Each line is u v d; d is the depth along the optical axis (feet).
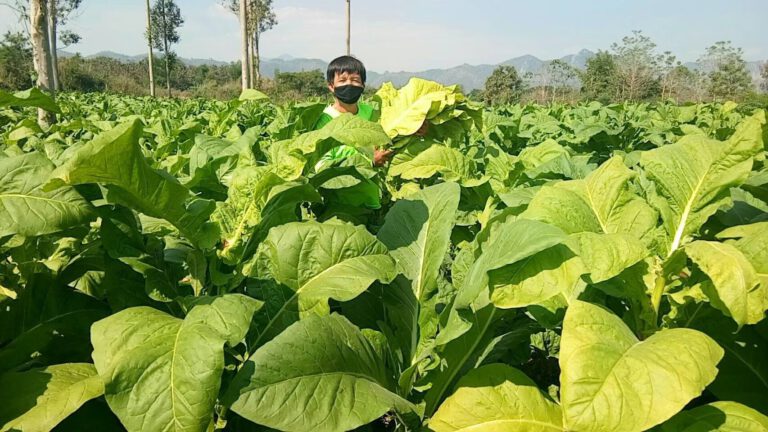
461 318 6.16
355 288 6.37
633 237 5.96
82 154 5.10
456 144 20.22
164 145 15.37
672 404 4.45
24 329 6.43
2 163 5.51
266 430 6.06
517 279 5.77
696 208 6.68
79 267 6.96
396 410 5.62
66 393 4.99
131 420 4.70
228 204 7.20
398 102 13.56
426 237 7.94
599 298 6.81
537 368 8.23
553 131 26.89
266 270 6.75
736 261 5.20
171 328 5.32
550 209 6.67
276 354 5.28
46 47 29.84
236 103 15.79
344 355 5.76
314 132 8.29
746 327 6.68
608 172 7.23
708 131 28.55
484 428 5.56
